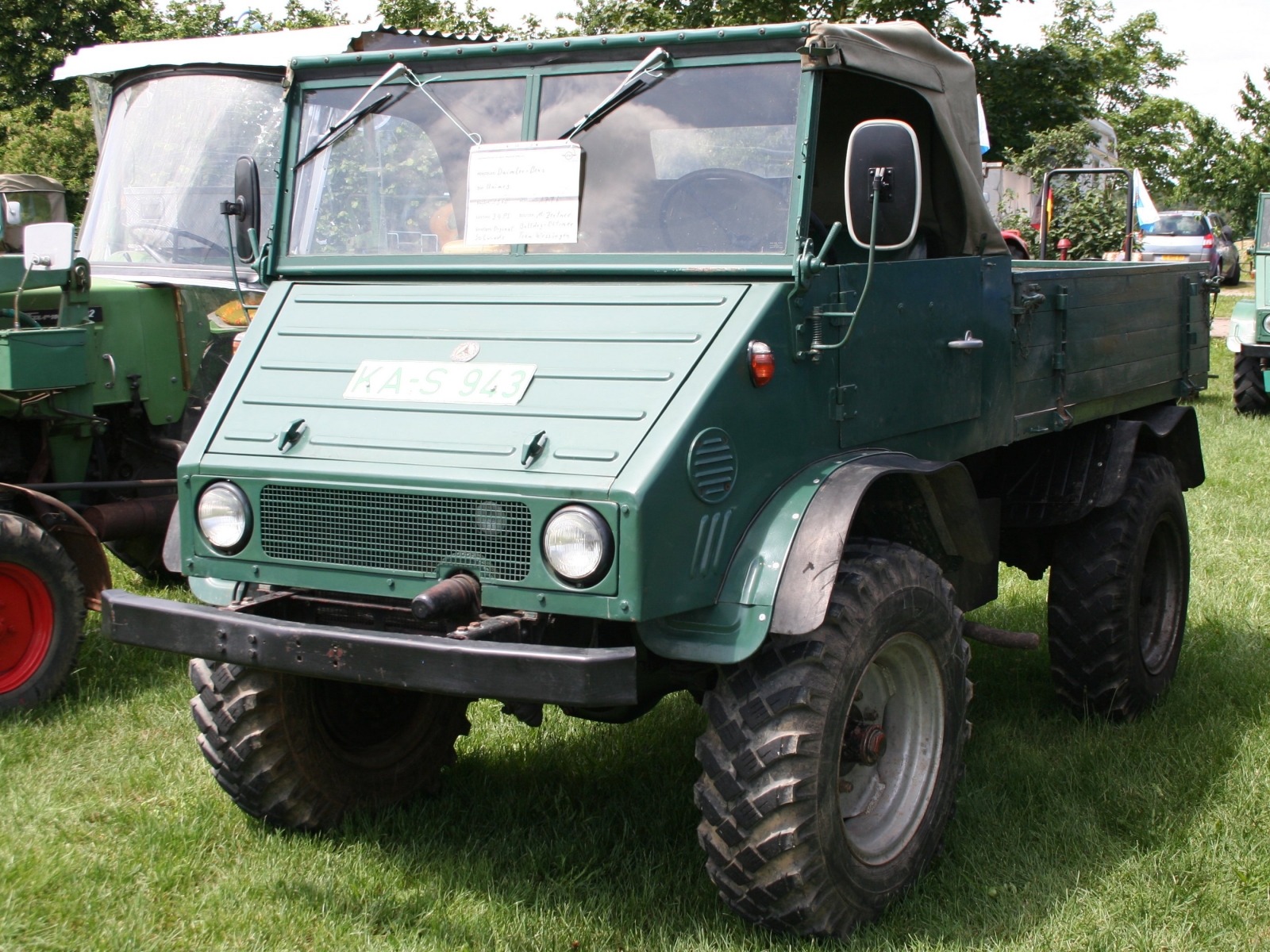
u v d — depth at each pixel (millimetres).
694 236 3625
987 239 4430
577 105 3854
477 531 3186
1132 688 5156
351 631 3182
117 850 3957
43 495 5500
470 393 3414
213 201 7344
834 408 3625
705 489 3158
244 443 3535
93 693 5523
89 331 6191
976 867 3861
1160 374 5840
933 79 4145
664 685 3748
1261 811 4219
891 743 3791
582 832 4164
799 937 3383
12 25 26062
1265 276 13289
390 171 4133
